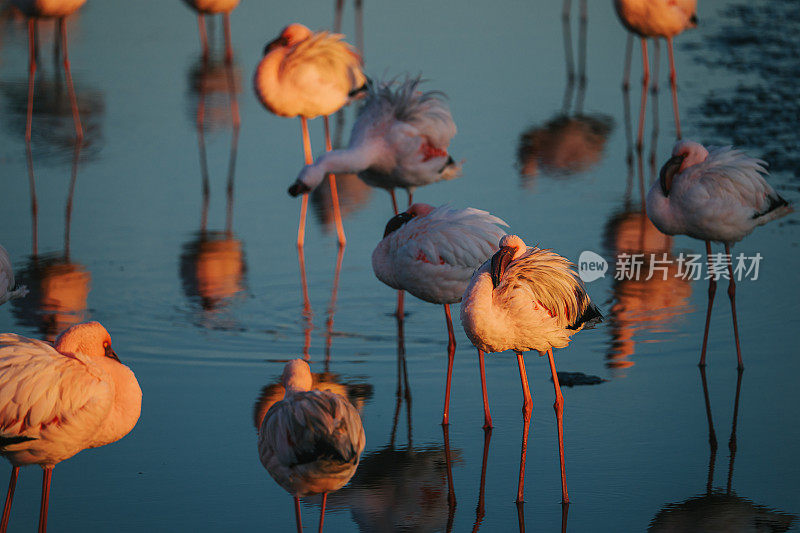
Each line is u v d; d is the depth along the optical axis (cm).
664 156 1827
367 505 826
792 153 1747
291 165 1833
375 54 2344
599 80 2288
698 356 1111
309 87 1552
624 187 1698
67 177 1752
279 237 1520
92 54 2452
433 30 2600
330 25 2592
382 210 1650
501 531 783
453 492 845
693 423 959
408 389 1048
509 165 1802
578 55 2466
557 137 1941
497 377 1078
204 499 833
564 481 830
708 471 870
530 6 2905
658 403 1002
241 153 1889
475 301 834
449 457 907
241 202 1661
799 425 955
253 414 988
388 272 1070
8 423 710
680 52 2428
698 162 1134
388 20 2678
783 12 2759
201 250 1455
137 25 2703
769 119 1939
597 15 2825
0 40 2566
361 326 1215
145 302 1264
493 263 836
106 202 1642
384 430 958
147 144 1920
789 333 1159
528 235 1469
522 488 831
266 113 2117
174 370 1080
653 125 1969
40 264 1384
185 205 1641
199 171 1797
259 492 847
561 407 845
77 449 748
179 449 919
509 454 912
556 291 844
